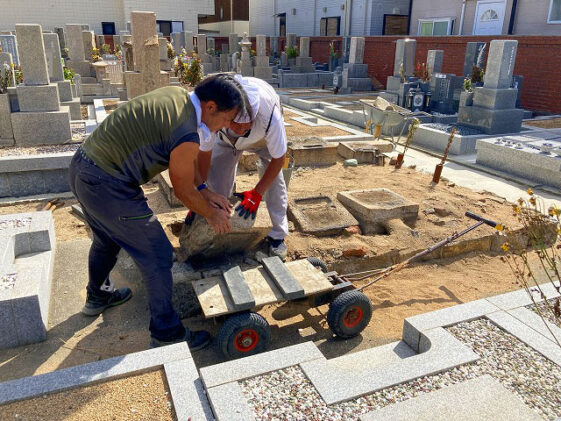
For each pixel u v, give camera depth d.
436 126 10.63
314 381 2.71
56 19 27.91
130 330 3.63
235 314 3.31
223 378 2.69
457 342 3.09
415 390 2.70
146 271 3.09
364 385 2.70
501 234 5.29
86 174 2.87
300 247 4.82
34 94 7.52
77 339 3.51
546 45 12.54
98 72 15.30
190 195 3.00
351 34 24.41
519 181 7.64
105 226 3.05
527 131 10.24
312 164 7.96
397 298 4.32
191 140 2.84
